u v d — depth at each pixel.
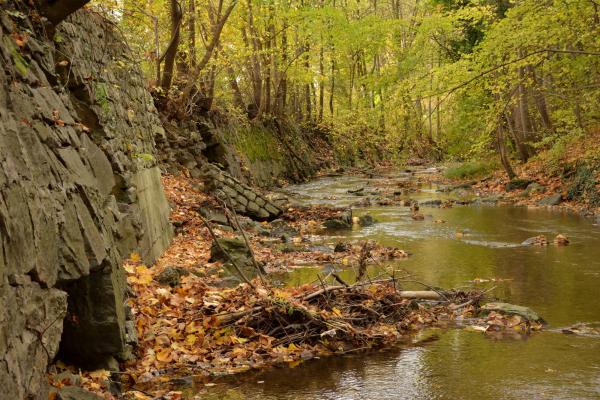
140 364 5.66
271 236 15.00
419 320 7.49
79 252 4.76
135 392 5.05
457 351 6.35
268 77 31.92
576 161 21.00
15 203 3.79
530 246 12.77
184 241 12.37
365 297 7.68
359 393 5.21
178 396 5.05
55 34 6.96
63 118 5.75
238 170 22.89
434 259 11.58
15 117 4.36
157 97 18.83
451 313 7.86
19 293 3.66
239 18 24.31
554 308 7.99
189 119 20.25
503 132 25.14
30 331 3.80
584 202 18.62
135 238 8.60
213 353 6.14
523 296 8.62
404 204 21.61
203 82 22.27
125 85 10.38
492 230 15.07
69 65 7.30
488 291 8.84
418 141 49.53
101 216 5.76
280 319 6.78
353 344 6.64
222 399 5.07
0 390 3.22
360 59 46.41
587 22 17.86
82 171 5.72
